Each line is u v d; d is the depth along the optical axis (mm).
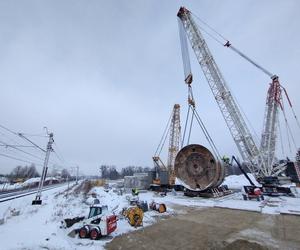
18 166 140750
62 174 154125
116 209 20375
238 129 38625
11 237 11438
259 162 39312
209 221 15203
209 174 30922
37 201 24219
